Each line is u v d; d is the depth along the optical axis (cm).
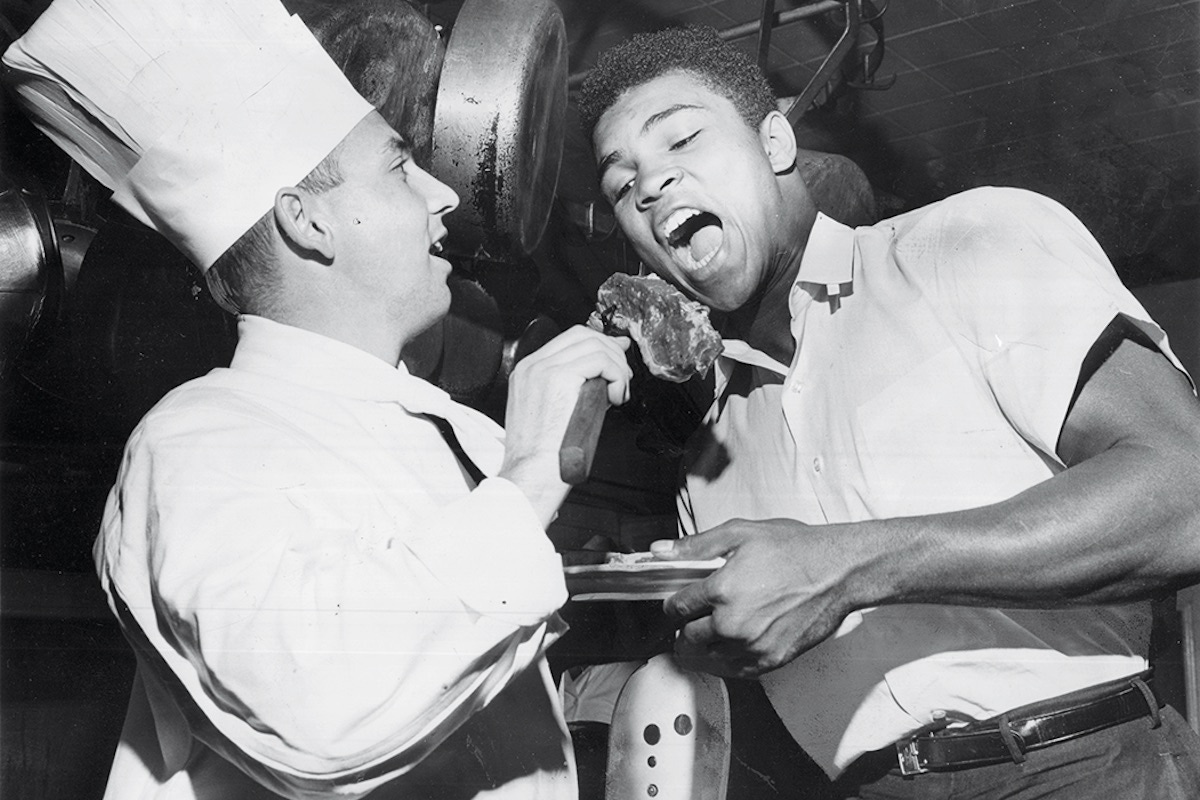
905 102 468
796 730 158
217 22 130
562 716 133
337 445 121
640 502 423
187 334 218
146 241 214
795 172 167
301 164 130
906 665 147
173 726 118
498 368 270
